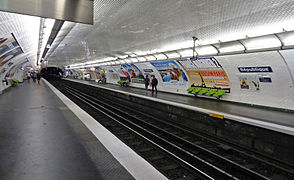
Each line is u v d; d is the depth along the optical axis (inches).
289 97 342.6
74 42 516.4
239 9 216.1
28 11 111.8
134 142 263.6
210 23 269.3
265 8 203.2
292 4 185.6
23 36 308.5
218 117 302.4
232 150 236.7
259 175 170.7
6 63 520.7
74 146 145.4
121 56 689.0
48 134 174.7
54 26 320.5
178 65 560.1
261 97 391.9
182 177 176.4
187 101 458.3
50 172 107.0
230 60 407.5
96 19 307.4
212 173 185.8
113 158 124.1
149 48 484.7
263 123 248.2
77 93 858.1
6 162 119.1
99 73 1350.9
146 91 700.7
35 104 348.8
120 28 353.4
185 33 330.0
